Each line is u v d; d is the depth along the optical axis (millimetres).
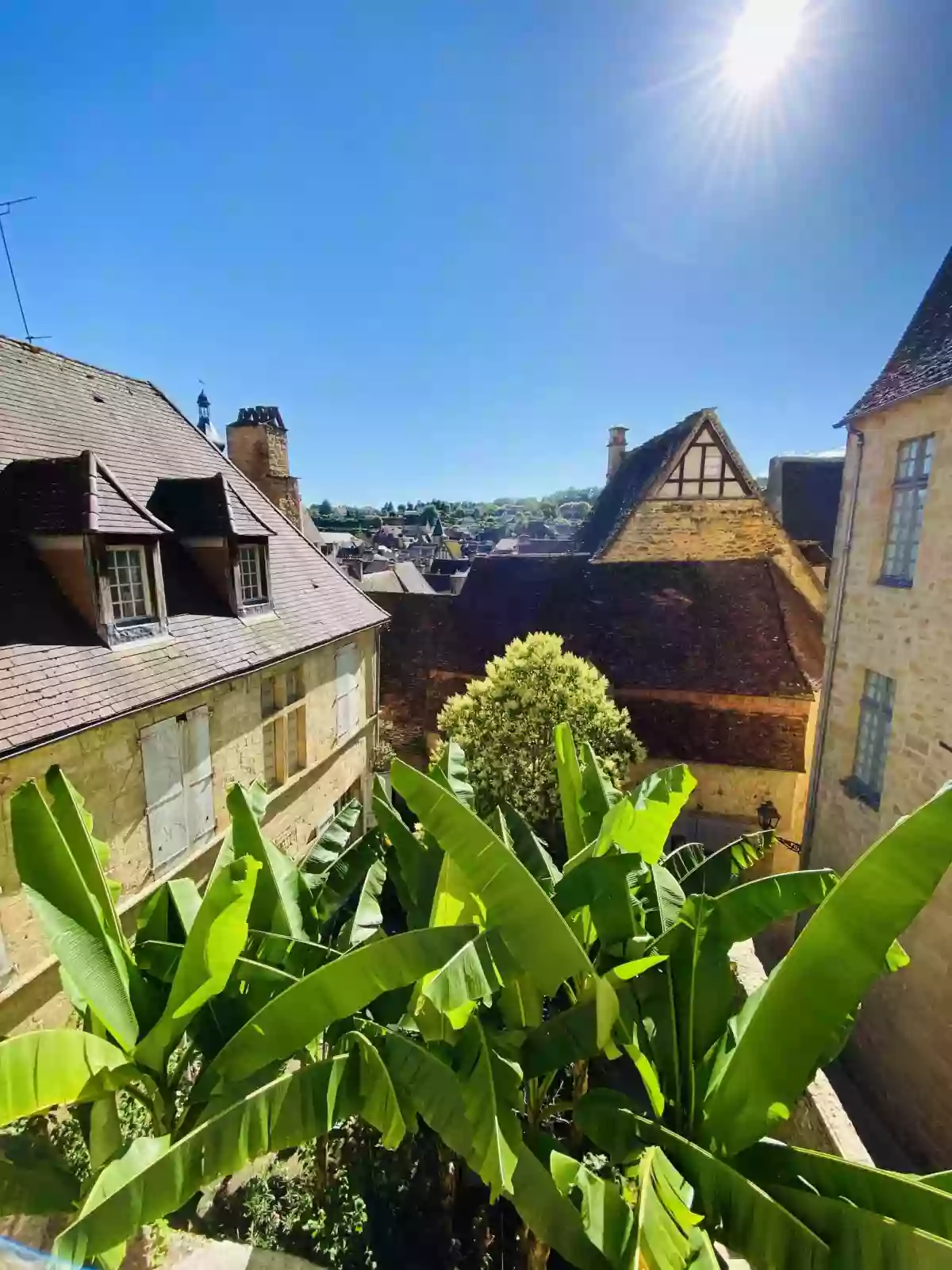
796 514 22797
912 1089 8734
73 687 7426
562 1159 4742
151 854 8641
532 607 16969
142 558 8773
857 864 4539
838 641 11672
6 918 6750
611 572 16828
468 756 12391
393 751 16453
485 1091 4309
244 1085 4797
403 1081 4727
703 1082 5547
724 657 14422
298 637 11891
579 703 11828
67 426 10438
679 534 17297
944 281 10516
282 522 15258
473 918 5734
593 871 5887
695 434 16875
